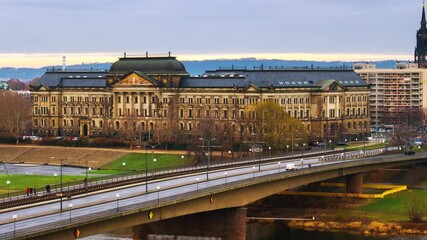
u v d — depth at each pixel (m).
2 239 145.75
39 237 155.00
